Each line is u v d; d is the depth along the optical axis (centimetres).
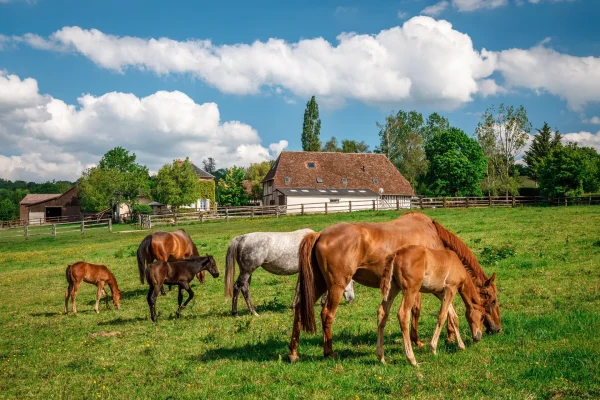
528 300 1028
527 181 8325
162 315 1221
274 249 1152
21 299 1642
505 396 559
